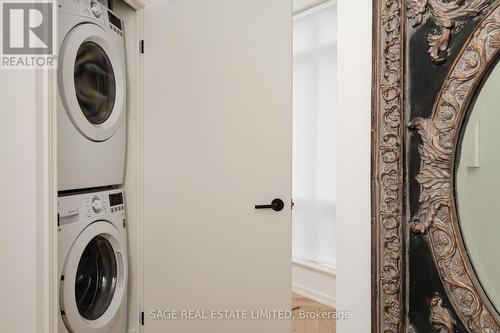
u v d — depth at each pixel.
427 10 0.63
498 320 0.58
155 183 1.86
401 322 0.68
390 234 0.69
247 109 1.82
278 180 1.82
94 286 1.65
